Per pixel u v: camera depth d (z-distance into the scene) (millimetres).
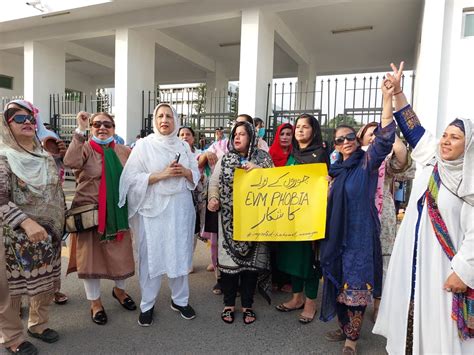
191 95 14672
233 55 12898
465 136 1836
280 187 2832
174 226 2871
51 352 2566
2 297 2402
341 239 2518
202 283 3883
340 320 2631
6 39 10609
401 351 2125
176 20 8477
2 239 2377
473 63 6273
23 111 2426
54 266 2658
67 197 8023
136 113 9359
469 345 1922
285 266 3041
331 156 3387
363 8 8539
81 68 15031
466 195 1860
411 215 2189
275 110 8203
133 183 2840
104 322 2967
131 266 3023
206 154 3932
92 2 8477
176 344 2697
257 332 2893
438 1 6309
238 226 2863
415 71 10031
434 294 1979
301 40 11000
